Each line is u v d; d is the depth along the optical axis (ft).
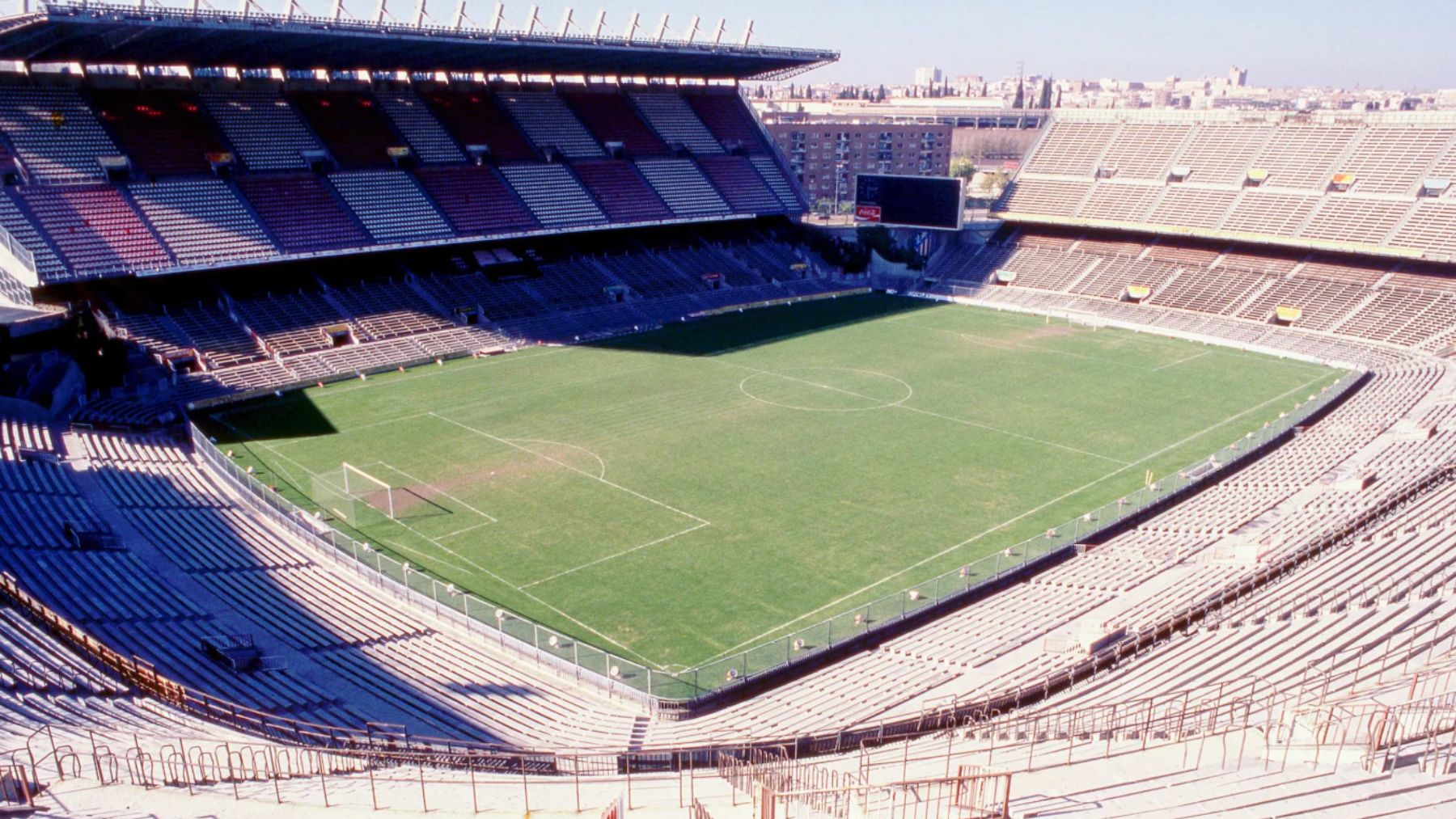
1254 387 270.05
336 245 294.46
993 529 180.45
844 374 279.90
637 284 351.46
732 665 137.08
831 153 625.00
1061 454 218.59
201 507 180.24
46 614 116.88
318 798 78.18
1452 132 338.54
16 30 223.71
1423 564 131.03
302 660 130.31
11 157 265.34
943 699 120.47
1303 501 179.01
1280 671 102.89
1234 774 71.46
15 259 242.37
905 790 68.03
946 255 407.64
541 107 384.47
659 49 338.95
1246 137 380.99
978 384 270.87
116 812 73.56
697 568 165.99
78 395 228.22
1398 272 324.39
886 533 178.91
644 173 383.65
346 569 161.27
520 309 320.09
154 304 270.05
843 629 145.18
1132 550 167.63
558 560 168.45
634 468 208.54
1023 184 415.64
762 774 83.82
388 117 344.08
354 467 206.80
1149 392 265.13
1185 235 370.73
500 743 114.01
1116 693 108.88
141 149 286.87
